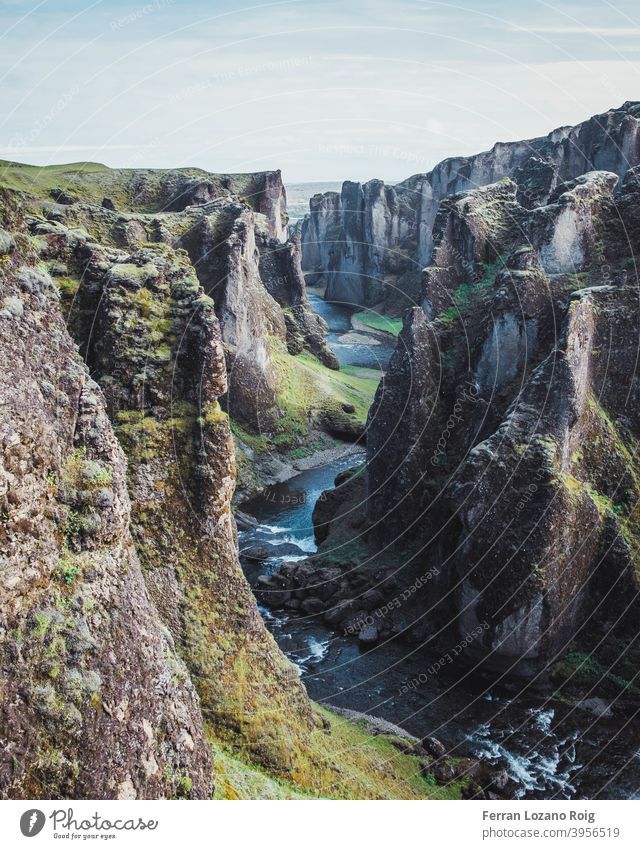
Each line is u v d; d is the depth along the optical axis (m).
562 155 113.50
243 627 32.53
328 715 37.44
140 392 32.84
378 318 151.62
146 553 30.97
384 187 160.50
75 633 18.80
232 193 122.69
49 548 19.05
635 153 102.56
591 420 47.31
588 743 38.53
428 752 36.97
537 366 49.03
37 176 107.69
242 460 79.56
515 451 44.66
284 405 89.19
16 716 17.06
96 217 80.50
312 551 61.62
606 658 43.25
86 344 34.03
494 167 139.38
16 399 18.66
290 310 109.81
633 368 49.12
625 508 46.44
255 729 29.83
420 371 54.78
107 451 21.48
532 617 42.16
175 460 32.38
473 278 59.03
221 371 33.56
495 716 40.72
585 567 44.22
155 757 20.33
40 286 21.41
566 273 53.16
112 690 19.19
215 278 86.38
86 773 17.89
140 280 34.81
